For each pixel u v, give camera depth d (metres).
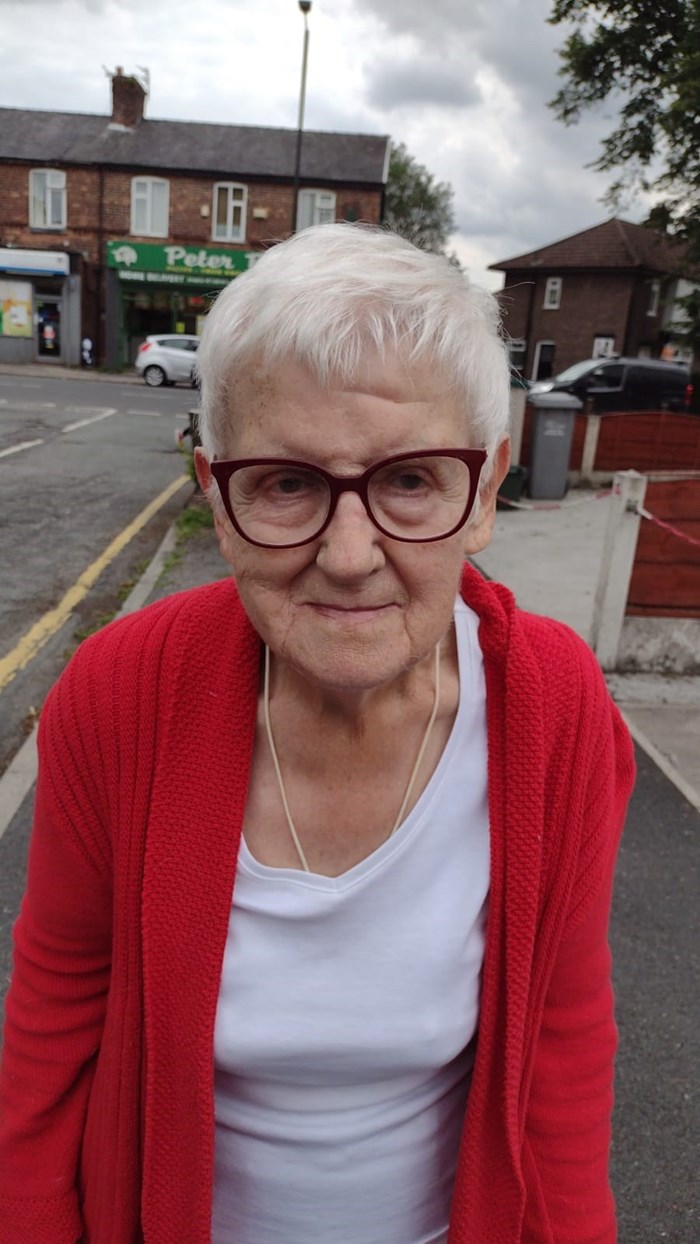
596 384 16.75
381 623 0.84
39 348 29.05
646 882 3.08
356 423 0.78
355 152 28.38
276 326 0.76
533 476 11.09
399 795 0.95
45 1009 1.02
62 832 0.96
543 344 36.78
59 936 1.01
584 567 7.55
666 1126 2.12
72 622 5.42
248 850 0.93
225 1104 0.98
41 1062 1.02
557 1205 1.04
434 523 0.82
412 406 0.78
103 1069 0.99
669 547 4.87
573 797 0.97
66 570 6.57
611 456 12.21
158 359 24.81
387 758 0.94
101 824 0.96
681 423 12.05
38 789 0.99
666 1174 2.00
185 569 6.57
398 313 0.77
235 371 0.81
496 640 0.97
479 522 0.92
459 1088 1.04
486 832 0.97
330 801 0.94
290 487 0.82
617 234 35.88
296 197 23.17
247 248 28.16
